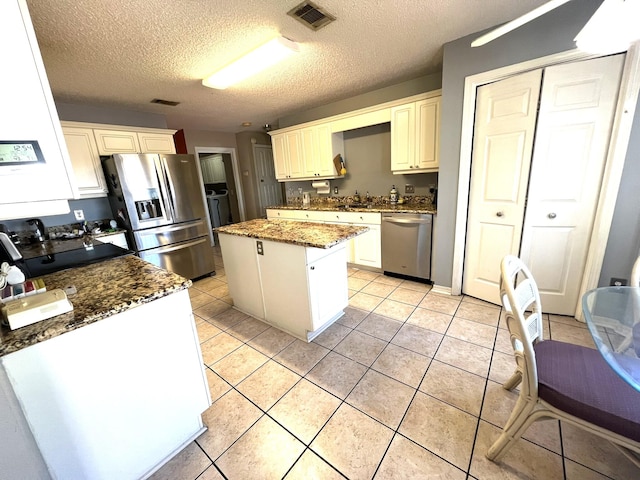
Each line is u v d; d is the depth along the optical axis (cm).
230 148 564
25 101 97
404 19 187
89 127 300
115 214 336
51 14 153
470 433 131
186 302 126
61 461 97
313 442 131
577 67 181
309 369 182
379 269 348
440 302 261
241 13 168
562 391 98
